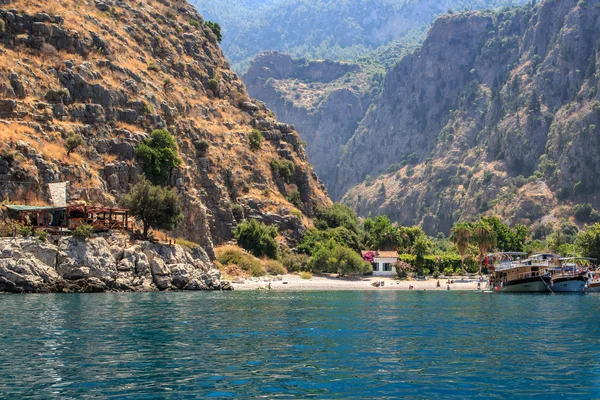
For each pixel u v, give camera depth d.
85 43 122.50
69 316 49.97
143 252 87.19
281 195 147.62
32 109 104.88
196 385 26.22
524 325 49.31
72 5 134.12
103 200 101.12
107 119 114.25
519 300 83.88
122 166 108.88
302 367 30.17
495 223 180.25
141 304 62.59
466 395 25.11
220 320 49.31
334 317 53.81
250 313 55.81
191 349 34.84
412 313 59.56
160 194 94.44
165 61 146.75
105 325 44.69
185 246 99.00
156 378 27.41
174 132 127.25
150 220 94.56
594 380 27.84
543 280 105.25
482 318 55.16
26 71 109.44
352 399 24.30
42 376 27.61
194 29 168.00
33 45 115.50
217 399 24.09
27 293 74.56
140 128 118.50
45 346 35.16
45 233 79.94
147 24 151.12
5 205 84.94
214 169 131.75
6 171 90.62
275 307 63.16
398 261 145.38
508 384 27.02
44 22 119.31
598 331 45.28
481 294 100.25
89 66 117.94
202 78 155.38
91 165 106.06
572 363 31.77
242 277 111.56
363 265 130.62
